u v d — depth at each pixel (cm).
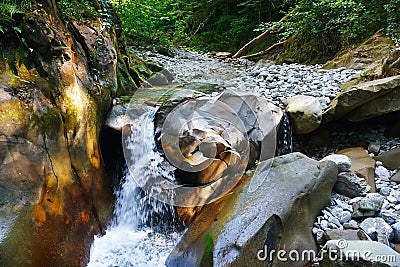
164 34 823
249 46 877
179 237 262
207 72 571
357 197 247
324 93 375
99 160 264
